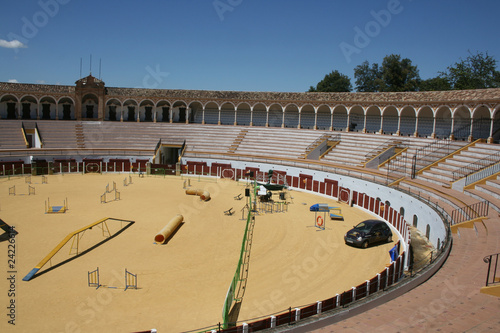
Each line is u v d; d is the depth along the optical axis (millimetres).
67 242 23531
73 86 64312
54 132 57094
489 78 68688
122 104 64312
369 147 50156
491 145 38156
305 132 58625
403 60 75750
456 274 14984
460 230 21672
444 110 50094
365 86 80250
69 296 16469
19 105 61281
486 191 28453
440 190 30969
